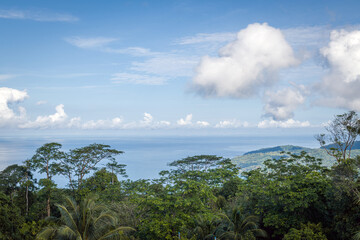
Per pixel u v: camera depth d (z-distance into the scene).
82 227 20.75
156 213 27.08
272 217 26.80
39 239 20.03
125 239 22.88
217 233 26.70
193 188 28.78
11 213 23.61
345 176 23.72
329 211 25.44
